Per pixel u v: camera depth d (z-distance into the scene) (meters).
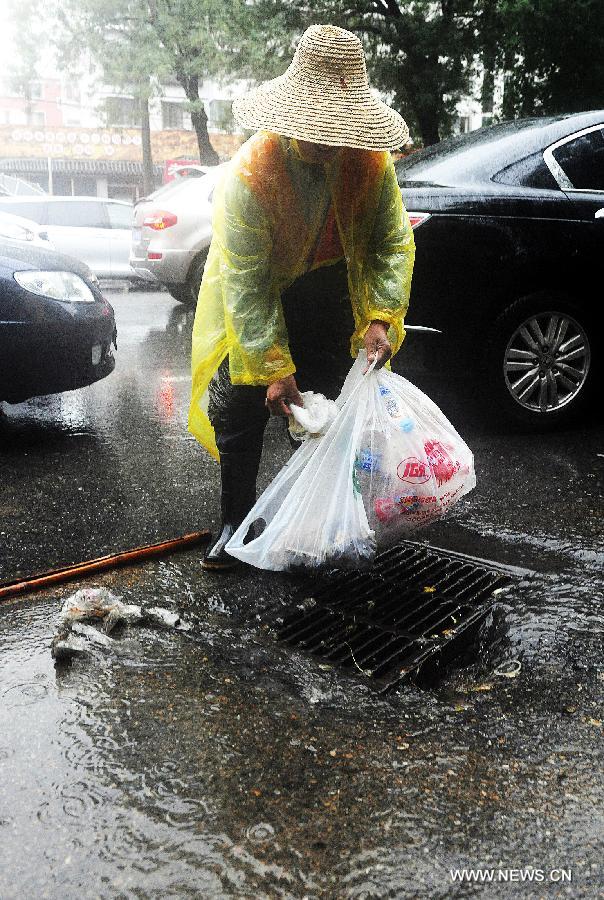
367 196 2.39
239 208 2.28
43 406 5.30
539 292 4.23
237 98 2.36
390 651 2.30
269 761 1.80
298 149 2.24
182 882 1.47
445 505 2.53
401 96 16.16
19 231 6.04
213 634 2.35
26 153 36.97
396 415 2.46
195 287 8.67
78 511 3.36
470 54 15.48
